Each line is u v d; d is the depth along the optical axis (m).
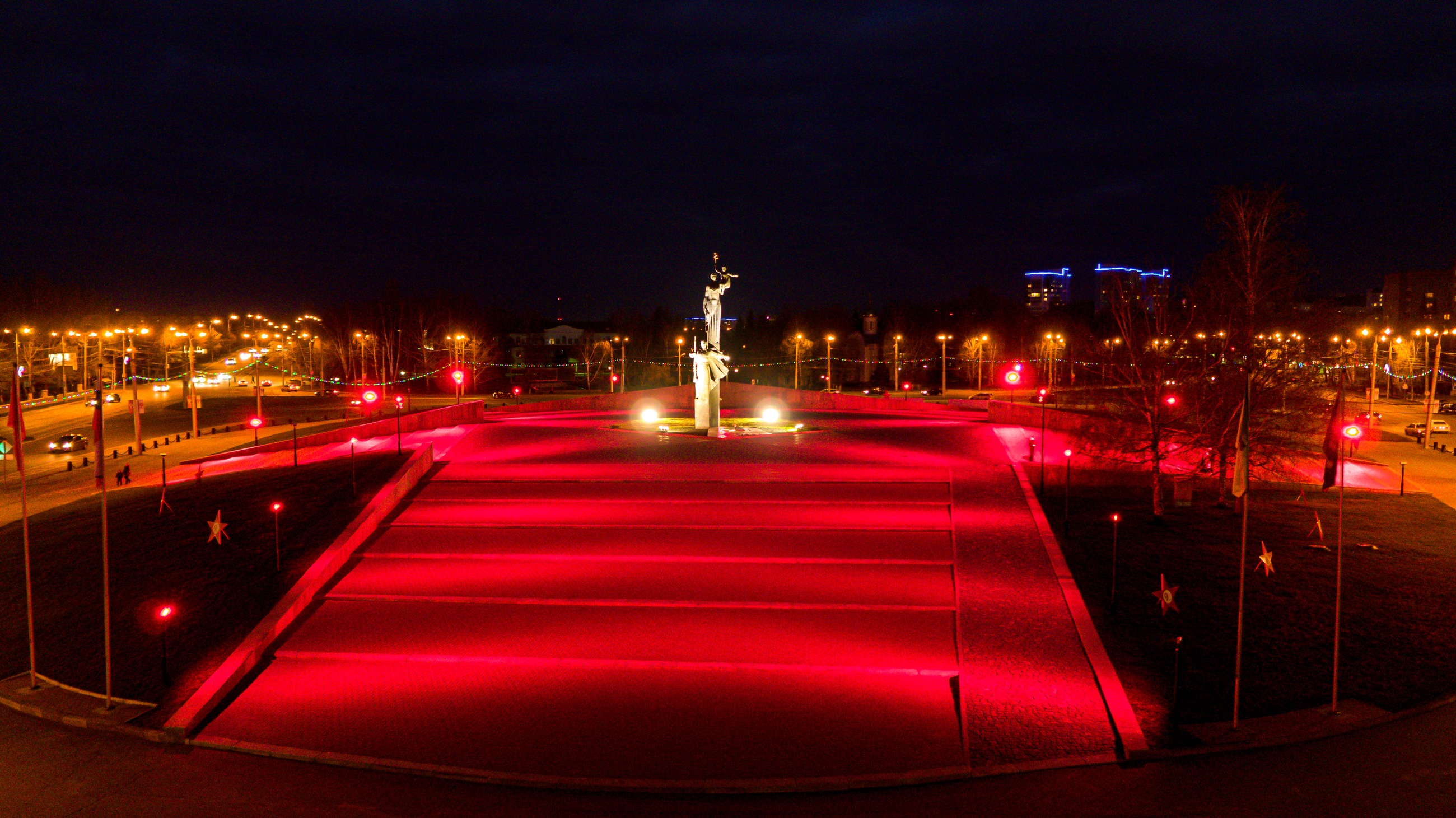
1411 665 22.20
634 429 53.38
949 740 19.33
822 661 22.83
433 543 31.25
